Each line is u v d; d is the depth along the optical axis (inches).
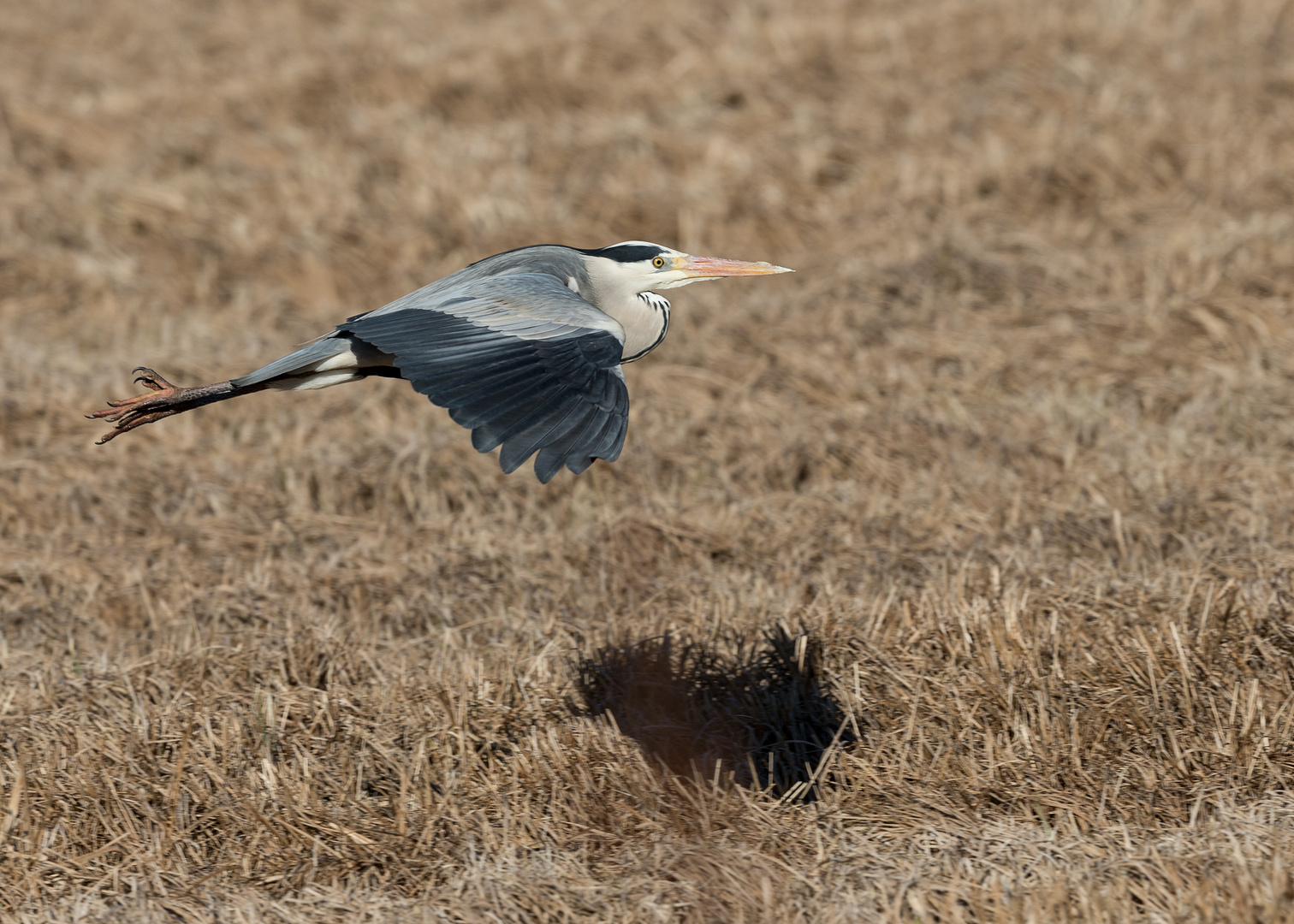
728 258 703.1
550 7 1096.8
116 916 280.7
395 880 292.8
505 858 292.2
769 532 449.1
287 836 301.9
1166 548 419.8
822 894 277.3
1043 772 312.7
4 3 1195.9
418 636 394.0
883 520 450.9
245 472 511.2
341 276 697.6
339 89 925.2
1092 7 941.2
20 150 869.2
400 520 480.4
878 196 737.0
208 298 693.3
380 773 324.5
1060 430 510.3
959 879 273.1
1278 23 910.4
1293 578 377.4
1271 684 330.3
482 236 717.3
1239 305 581.9
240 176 801.6
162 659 371.6
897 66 884.0
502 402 247.8
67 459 513.0
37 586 433.7
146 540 464.1
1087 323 593.3
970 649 349.4
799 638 352.8
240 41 1079.0
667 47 960.9
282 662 364.5
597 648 366.0
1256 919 256.5
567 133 829.8
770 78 880.3
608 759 320.5
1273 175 702.5
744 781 321.7
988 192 732.0
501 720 336.8
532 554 442.9
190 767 322.7
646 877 285.0
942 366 575.2
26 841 301.3
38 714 346.3
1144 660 336.8
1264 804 296.2
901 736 328.2
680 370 572.1
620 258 345.1
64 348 625.0
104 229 751.7
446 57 964.0
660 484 499.2
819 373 562.9
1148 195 709.9
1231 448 486.0
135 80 998.4
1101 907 262.2
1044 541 424.8
